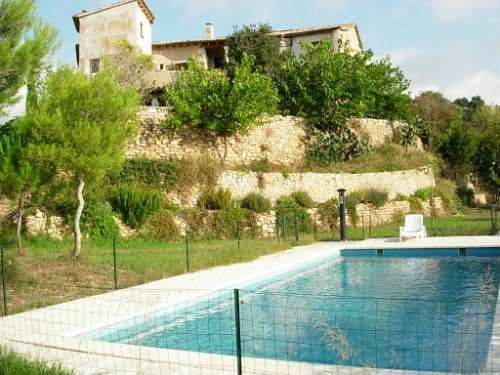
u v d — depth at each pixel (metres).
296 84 26.56
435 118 34.16
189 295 8.44
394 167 25.44
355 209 21.73
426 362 5.32
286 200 20.98
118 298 8.44
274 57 30.19
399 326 7.06
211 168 20.67
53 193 14.53
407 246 14.56
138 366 4.85
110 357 5.30
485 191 33.34
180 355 5.32
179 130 22.09
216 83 22.28
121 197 17.77
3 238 14.58
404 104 30.61
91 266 11.55
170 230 18.09
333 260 14.53
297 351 6.02
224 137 22.86
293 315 7.95
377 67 29.94
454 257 13.94
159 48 34.91
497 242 14.33
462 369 4.78
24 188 13.55
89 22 31.36
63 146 12.12
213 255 13.29
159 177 19.95
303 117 25.84
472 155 32.50
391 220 22.98
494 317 6.48
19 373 4.66
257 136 23.75
